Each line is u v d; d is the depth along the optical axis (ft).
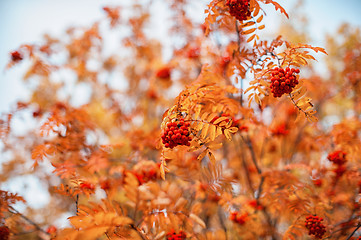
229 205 8.88
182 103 7.77
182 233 8.15
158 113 13.14
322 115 12.26
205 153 7.79
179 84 11.14
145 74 14.55
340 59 12.56
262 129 9.17
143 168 8.87
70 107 9.57
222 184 8.56
